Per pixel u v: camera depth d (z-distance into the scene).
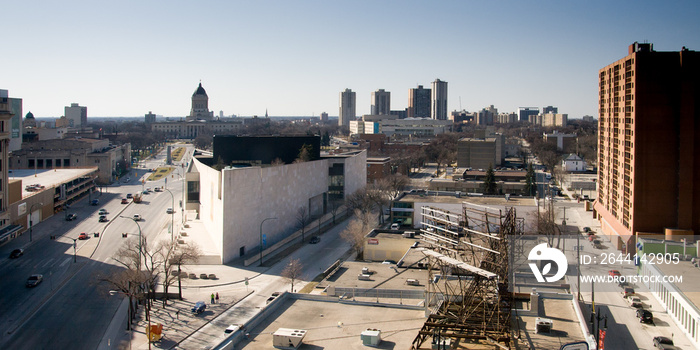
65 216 179.00
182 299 104.50
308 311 72.12
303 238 152.38
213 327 89.62
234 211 132.25
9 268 121.94
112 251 136.88
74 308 98.00
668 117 125.38
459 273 75.69
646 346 84.06
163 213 192.50
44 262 126.69
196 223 173.38
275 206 153.62
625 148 137.62
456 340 59.72
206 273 121.31
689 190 123.25
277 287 111.25
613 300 104.31
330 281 94.88
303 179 174.12
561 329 63.59
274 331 64.81
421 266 103.62
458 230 84.31
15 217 153.12
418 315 70.50
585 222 176.00
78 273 118.50
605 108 166.75
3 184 143.75
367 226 148.25
